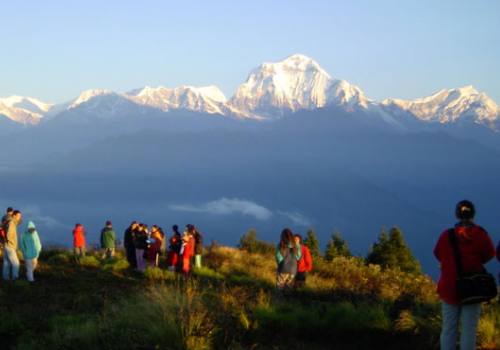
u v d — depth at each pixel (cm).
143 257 2003
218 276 1956
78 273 1859
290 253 1359
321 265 2297
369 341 955
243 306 1073
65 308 1255
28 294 1437
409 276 2055
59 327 1008
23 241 1655
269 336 957
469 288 732
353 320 991
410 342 930
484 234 751
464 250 748
